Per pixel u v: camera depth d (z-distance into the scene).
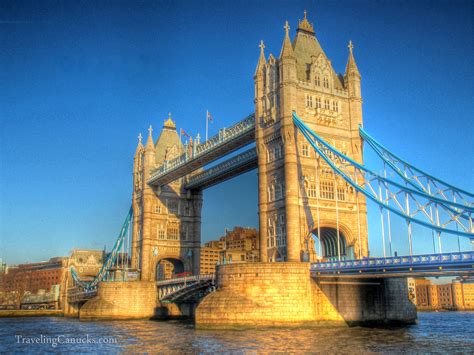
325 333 61.03
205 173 115.50
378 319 74.00
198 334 62.50
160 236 122.50
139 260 122.19
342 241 81.56
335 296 70.56
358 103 84.94
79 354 49.47
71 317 142.38
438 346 50.28
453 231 54.91
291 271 68.06
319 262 67.62
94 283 138.38
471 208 54.25
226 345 51.31
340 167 81.50
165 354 47.00
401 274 58.28
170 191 126.56
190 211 128.12
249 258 96.94
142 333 70.25
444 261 52.31
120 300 109.56
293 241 74.50
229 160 103.31
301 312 67.19
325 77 84.06
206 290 95.00
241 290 68.50
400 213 61.88
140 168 129.25
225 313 66.81
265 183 82.25
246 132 88.38
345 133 83.25
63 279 167.12
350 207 80.88
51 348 55.25
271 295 67.12
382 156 73.56
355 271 62.72
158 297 111.50
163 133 132.12
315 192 78.44
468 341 54.69
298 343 52.06
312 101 81.62
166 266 191.25
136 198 128.50
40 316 153.25
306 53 86.12
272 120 81.38
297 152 78.31
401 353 45.66
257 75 86.44
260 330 64.50
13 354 50.59
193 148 104.69
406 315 77.56
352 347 49.22
